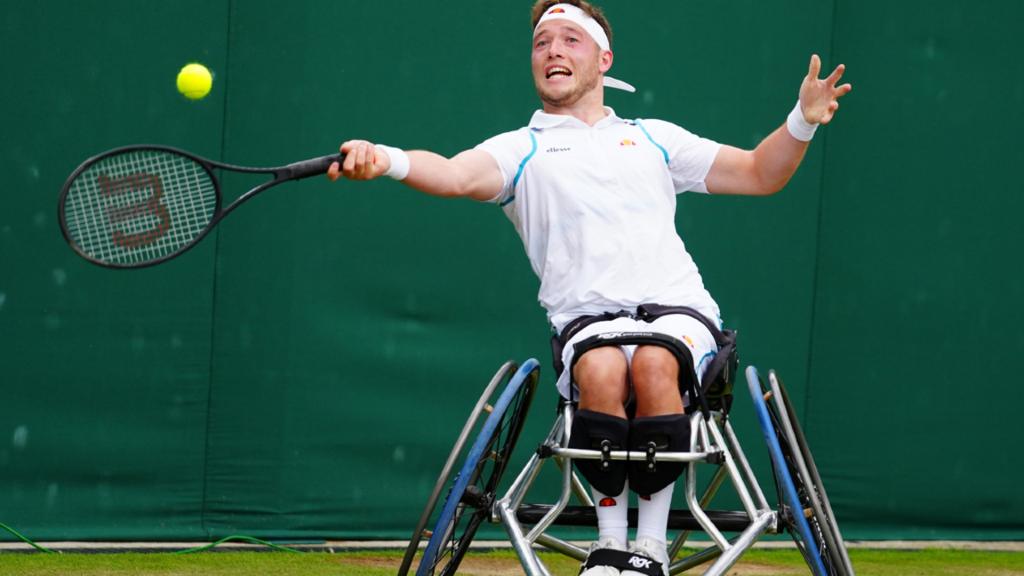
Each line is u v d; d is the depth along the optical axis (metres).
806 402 14.01
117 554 12.06
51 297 12.42
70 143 12.45
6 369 12.34
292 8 12.89
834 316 14.04
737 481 7.85
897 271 14.09
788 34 13.93
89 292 12.51
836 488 14.04
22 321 12.38
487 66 13.39
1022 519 14.33
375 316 13.16
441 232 13.29
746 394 13.80
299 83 12.91
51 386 12.45
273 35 12.86
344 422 13.07
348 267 13.09
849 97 14.04
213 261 12.77
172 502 12.71
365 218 13.12
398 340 13.20
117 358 12.57
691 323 8.21
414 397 13.23
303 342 12.96
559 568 12.48
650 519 7.92
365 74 13.09
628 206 8.59
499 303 13.41
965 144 14.19
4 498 12.34
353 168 7.55
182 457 12.73
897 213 14.09
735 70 13.84
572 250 8.52
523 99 13.44
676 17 13.74
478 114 13.35
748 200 13.88
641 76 13.67
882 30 14.05
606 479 7.70
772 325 13.91
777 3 13.91
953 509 14.21
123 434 12.59
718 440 7.99
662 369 7.74
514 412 9.37
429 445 13.24
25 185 12.37
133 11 12.59
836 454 14.04
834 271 14.04
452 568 8.98
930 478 14.16
